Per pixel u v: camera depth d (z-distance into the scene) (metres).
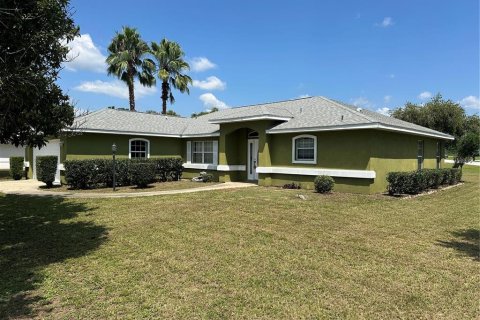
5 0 5.09
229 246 6.74
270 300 4.52
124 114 21.20
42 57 5.84
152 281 5.10
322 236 7.50
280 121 16.92
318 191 13.99
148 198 12.45
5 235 7.62
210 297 4.60
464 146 21.98
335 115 15.34
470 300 4.57
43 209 10.56
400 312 4.25
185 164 21.50
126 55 29.28
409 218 9.47
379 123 12.94
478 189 16.66
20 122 6.23
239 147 19.41
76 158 17.06
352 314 4.19
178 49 33.66
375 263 5.90
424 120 33.22
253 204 11.04
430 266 5.79
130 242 7.02
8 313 4.16
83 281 5.11
